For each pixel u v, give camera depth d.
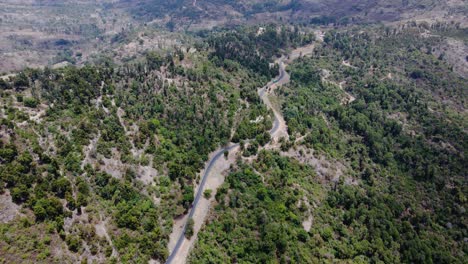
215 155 155.25
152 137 143.62
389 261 127.38
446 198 172.12
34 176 102.19
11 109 127.69
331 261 118.56
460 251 147.75
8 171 99.00
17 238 85.25
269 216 123.31
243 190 133.50
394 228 142.38
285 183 143.12
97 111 143.00
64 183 103.88
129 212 109.19
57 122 129.88
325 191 152.75
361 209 145.25
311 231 126.56
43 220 92.44
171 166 132.50
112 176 119.75
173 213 120.25
